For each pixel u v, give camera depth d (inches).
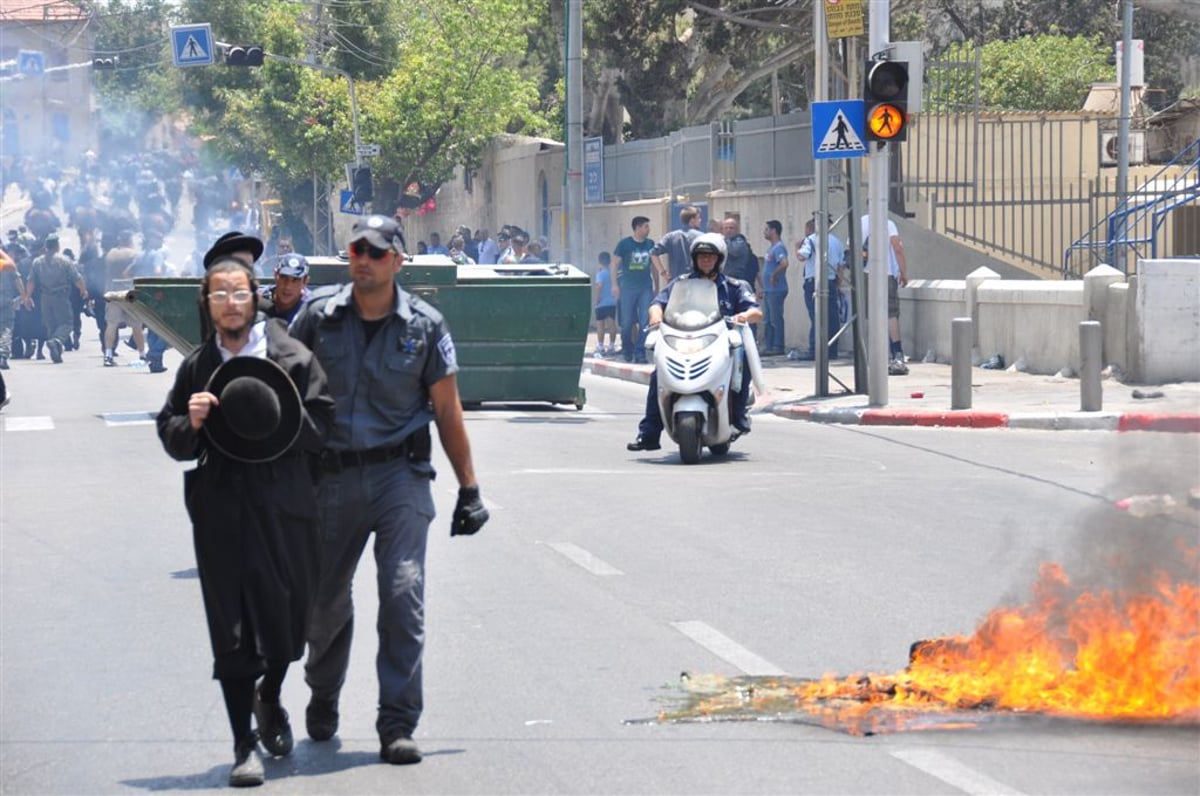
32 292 1323.8
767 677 333.7
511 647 362.0
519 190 2224.4
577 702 317.4
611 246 1699.1
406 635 278.5
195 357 264.7
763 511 542.3
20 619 394.6
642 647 361.1
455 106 2325.3
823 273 905.5
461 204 2618.1
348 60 2632.9
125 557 471.5
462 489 287.7
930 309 1132.5
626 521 523.8
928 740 287.1
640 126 1925.4
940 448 716.7
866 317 1003.9
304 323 280.8
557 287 863.7
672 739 291.7
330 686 291.9
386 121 2324.1
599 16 1800.0
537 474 629.9
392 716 278.7
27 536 507.5
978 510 539.5
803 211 1256.2
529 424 816.9
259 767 268.2
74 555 475.5
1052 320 979.3
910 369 1068.5
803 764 274.8
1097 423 763.4
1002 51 2209.6
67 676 341.7
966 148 1232.2
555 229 2016.5
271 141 2605.8
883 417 818.2
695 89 2124.8
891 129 821.2
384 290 278.7
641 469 647.1
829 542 485.4
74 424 829.2
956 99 1302.9
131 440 759.7
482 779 270.2
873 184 837.2
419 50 2396.7
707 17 1801.2
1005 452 697.6
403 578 277.9
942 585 421.7
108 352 1249.4
